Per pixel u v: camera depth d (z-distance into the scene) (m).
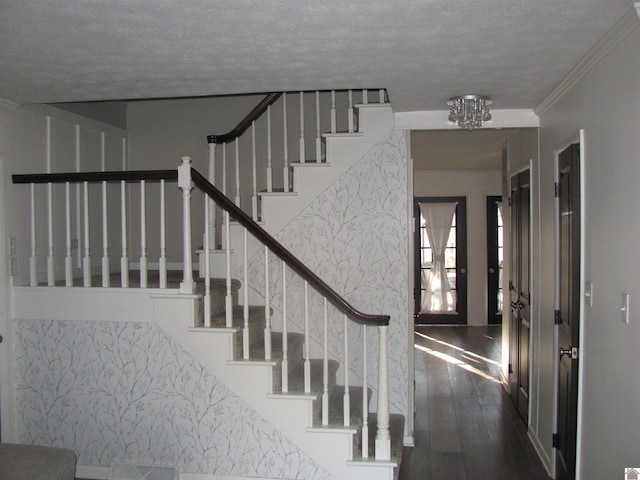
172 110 5.08
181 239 5.08
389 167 3.92
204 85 3.12
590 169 2.58
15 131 3.60
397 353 3.94
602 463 2.38
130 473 3.31
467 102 3.36
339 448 3.17
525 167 4.27
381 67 2.75
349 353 3.97
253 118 4.17
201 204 5.03
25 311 3.50
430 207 8.89
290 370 3.60
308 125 4.73
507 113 3.77
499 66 2.72
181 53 2.57
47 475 2.15
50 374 3.49
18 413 3.53
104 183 3.44
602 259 2.40
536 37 2.31
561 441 3.18
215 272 4.14
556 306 3.26
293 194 4.01
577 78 2.77
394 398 3.95
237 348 3.35
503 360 5.52
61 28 2.26
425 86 3.10
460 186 8.84
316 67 2.77
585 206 2.65
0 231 3.46
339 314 3.99
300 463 3.21
